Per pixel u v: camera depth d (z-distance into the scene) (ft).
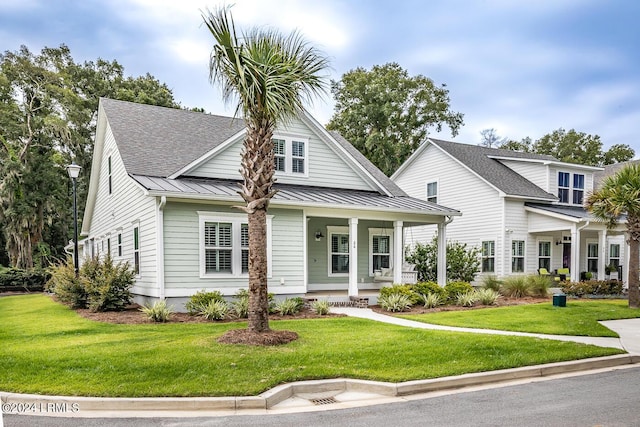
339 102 126.62
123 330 31.37
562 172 76.54
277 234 46.09
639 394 19.44
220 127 58.80
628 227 50.39
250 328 26.76
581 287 59.41
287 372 20.29
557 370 23.47
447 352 24.48
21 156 102.32
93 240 77.00
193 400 17.21
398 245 52.29
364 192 58.54
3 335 29.91
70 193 119.75
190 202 41.83
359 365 21.81
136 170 45.03
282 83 26.78
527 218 71.61
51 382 18.61
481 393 19.66
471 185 75.05
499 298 55.26
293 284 46.75
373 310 44.96
